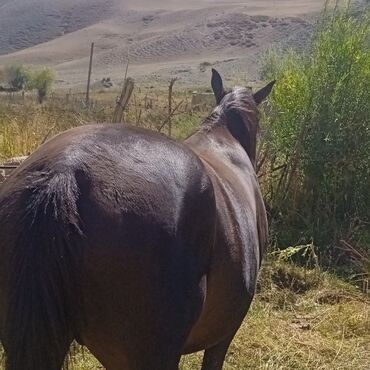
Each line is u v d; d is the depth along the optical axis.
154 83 47.53
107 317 2.43
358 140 7.94
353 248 6.89
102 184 2.43
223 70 54.09
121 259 2.39
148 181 2.52
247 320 5.50
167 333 2.51
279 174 8.20
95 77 58.00
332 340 5.40
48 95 34.75
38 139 8.69
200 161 2.79
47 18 112.62
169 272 2.49
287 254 6.68
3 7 125.38
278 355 5.02
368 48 8.38
